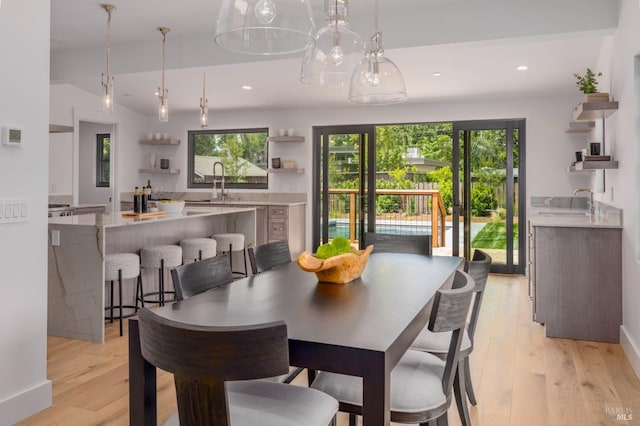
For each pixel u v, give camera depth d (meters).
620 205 3.70
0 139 2.28
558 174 6.09
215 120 7.74
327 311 1.74
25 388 2.42
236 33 1.94
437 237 7.94
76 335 3.67
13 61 2.35
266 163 7.64
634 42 3.11
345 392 1.72
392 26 4.06
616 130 3.83
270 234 6.80
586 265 3.70
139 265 3.94
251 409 1.49
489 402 2.62
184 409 1.21
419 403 1.65
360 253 2.44
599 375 3.00
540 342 3.65
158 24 4.43
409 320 1.62
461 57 5.05
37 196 2.48
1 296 2.31
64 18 4.29
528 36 3.73
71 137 6.72
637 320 3.13
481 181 6.49
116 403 2.57
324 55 2.55
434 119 6.61
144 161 7.99
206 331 1.13
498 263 6.44
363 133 7.07
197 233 5.27
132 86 6.54
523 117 6.23
